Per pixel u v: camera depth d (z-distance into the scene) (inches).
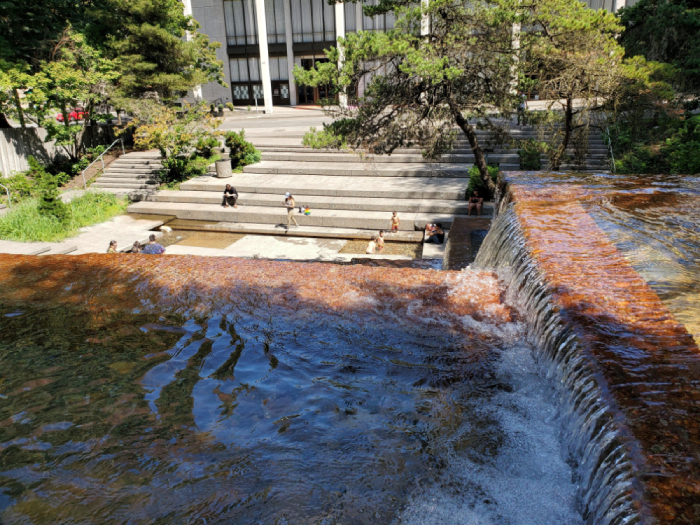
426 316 219.8
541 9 537.6
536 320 188.2
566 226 247.6
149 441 163.3
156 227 829.8
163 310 233.0
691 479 96.1
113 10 1175.6
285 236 786.2
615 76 562.9
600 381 129.3
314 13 1803.6
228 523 133.6
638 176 356.8
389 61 558.3
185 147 1105.4
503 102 581.9
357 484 145.5
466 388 179.3
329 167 1002.1
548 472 138.4
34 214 784.9
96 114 1151.0
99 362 203.0
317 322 219.5
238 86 1958.7
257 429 168.1
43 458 156.9
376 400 178.1
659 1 940.6
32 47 1030.4
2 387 189.3
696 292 176.4
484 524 129.4
